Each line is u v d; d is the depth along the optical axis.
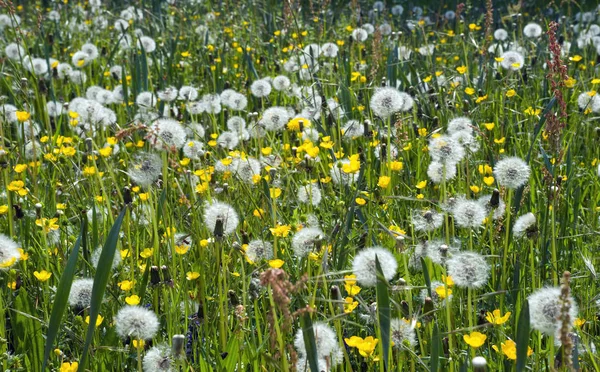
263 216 4.41
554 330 2.59
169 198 4.78
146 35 11.26
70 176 5.19
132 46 9.55
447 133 5.92
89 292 3.41
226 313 3.39
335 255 3.70
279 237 4.00
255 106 7.67
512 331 3.33
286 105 7.32
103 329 3.65
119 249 4.00
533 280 3.50
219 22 11.25
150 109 6.36
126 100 7.16
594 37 9.03
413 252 3.84
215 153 5.67
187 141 5.37
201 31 10.65
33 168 5.12
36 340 3.43
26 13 12.65
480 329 3.36
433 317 3.15
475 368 2.37
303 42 9.56
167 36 10.56
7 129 6.43
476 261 2.97
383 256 2.99
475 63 8.66
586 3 14.30
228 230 3.69
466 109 6.93
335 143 5.66
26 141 6.39
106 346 3.19
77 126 6.29
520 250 4.01
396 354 3.00
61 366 3.08
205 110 6.43
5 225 4.67
